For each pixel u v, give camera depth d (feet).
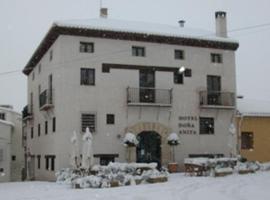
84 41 88.69
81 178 65.10
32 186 71.31
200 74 97.55
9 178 106.01
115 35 90.17
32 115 117.60
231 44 100.42
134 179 65.87
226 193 49.49
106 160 87.35
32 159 117.29
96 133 87.25
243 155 102.01
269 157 104.47
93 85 88.33
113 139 88.28
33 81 118.83
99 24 90.33
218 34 103.91
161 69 94.02
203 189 54.24
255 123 103.91
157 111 92.53
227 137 98.78
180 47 96.53
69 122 85.87
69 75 86.94
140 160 91.09
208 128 97.55
